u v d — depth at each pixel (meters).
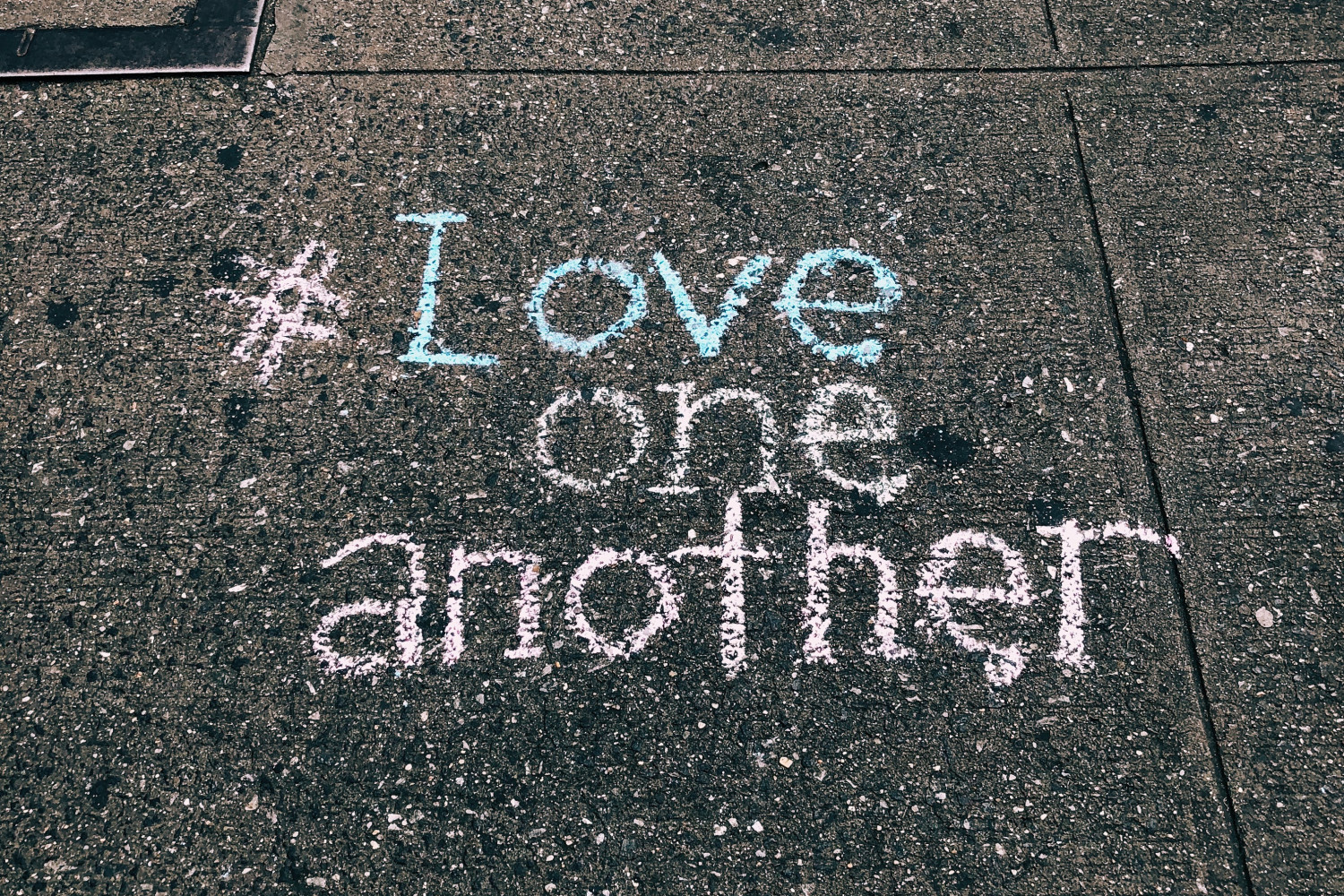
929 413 2.39
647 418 2.40
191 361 2.46
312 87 2.80
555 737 2.11
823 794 2.06
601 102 2.78
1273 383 2.41
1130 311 2.50
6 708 2.14
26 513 2.32
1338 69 2.81
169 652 2.18
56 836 2.04
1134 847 2.01
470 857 2.02
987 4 2.90
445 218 2.63
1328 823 2.02
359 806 2.05
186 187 2.67
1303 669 2.14
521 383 2.43
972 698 2.12
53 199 2.66
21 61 2.83
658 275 2.56
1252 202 2.63
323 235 2.61
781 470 2.34
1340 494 2.29
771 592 2.22
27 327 2.51
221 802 2.06
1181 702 2.12
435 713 2.12
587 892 1.99
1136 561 2.24
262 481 2.33
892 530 2.27
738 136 2.74
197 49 2.84
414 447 2.37
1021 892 1.98
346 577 2.24
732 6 2.90
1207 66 2.82
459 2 2.91
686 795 2.06
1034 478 2.32
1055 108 2.77
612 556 2.26
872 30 2.88
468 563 2.25
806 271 2.57
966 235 2.60
